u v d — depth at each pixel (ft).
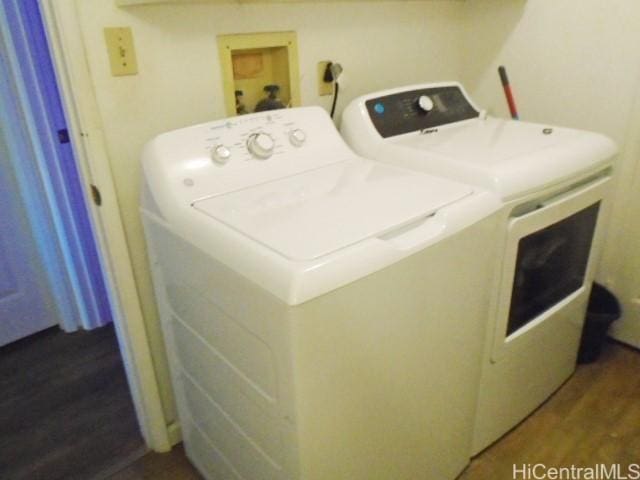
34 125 6.44
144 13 4.18
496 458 5.13
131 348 4.93
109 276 4.69
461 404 4.35
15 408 6.13
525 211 4.22
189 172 3.90
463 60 7.37
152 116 4.45
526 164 4.09
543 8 6.23
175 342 4.56
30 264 7.22
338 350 2.93
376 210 3.44
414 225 3.32
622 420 5.54
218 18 4.63
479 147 4.63
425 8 6.50
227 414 3.96
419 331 3.47
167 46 4.38
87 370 6.79
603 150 4.73
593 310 6.53
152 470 5.22
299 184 4.08
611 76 5.84
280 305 2.66
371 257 2.91
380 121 5.15
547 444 5.28
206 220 3.42
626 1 5.49
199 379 4.28
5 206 6.77
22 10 5.93
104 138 4.20
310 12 5.30
